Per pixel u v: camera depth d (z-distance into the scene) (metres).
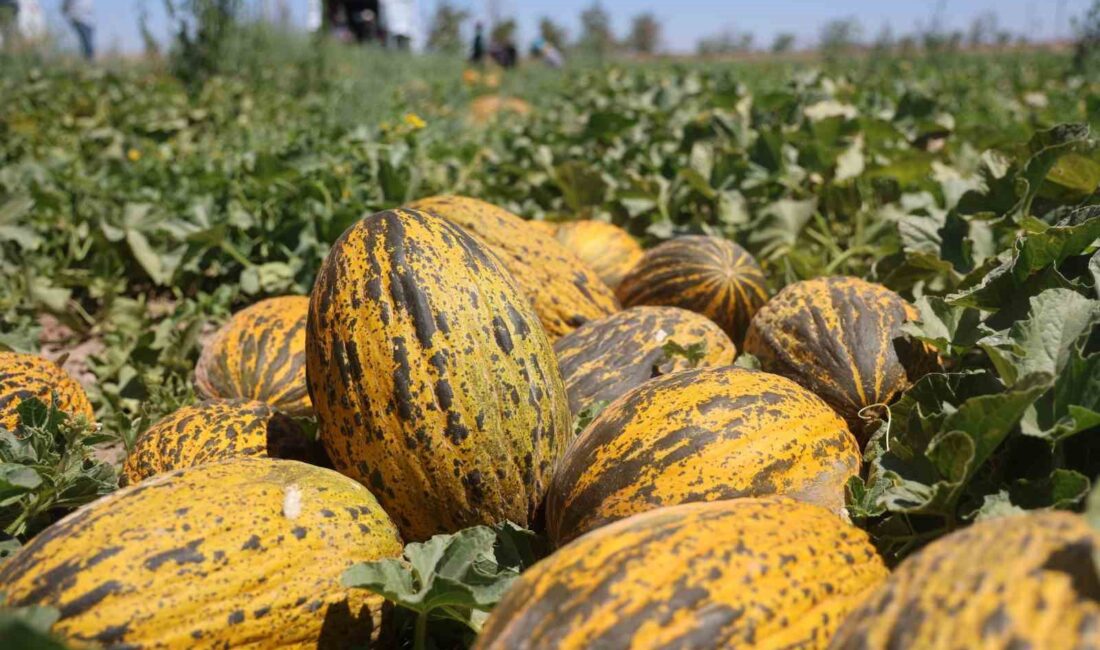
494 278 1.05
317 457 1.16
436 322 1.00
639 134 2.88
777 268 1.79
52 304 1.91
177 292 2.04
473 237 1.08
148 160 2.80
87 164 2.95
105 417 1.51
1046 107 3.56
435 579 0.89
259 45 5.00
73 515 0.89
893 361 1.19
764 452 0.98
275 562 0.89
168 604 0.84
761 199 2.11
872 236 1.88
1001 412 0.88
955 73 5.34
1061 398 0.91
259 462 0.97
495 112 4.59
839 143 2.13
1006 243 1.41
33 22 5.49
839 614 0.79
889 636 0.71
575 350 1.30
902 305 1.25
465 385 1.00
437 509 1.02
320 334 1.03
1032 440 0.93
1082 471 0.92
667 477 0.97
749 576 0.78
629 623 0.75
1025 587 0.68
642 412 1.02
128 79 4.66
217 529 0.88
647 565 0.77
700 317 1.36
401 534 1.04
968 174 2.24
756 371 1.07
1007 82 5.77
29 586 0.84
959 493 0.91
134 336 1.74
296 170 2.09
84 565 0.84
